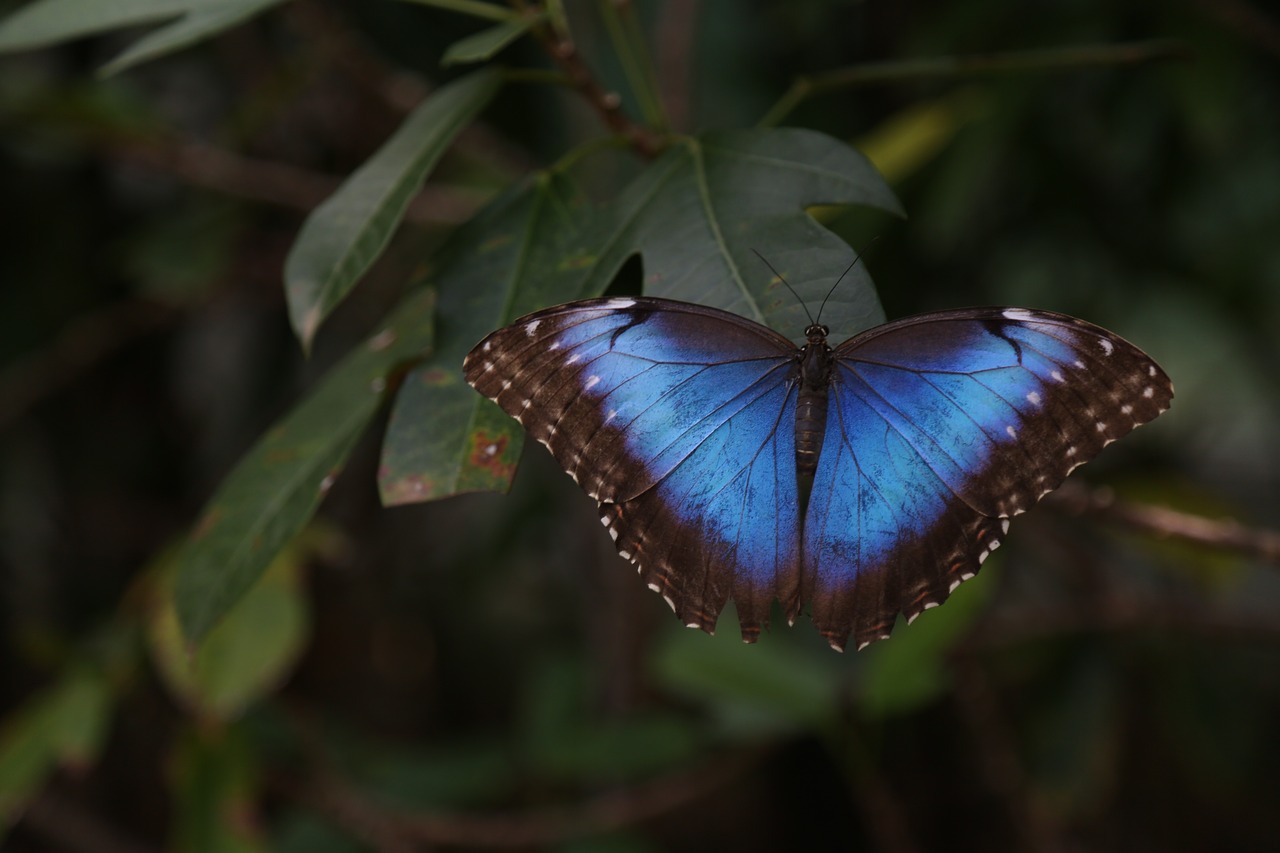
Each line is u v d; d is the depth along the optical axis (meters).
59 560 0.95
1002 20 0.80
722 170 0.66
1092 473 0.80
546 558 1.08
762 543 0.67
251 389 0.97
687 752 0.80
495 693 1.03
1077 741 0.81
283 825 0.83
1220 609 0.80
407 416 0.65
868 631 0.67
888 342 0.68
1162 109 0.81
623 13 0.68
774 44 0.85
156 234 0.84
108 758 0.92
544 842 0.79
